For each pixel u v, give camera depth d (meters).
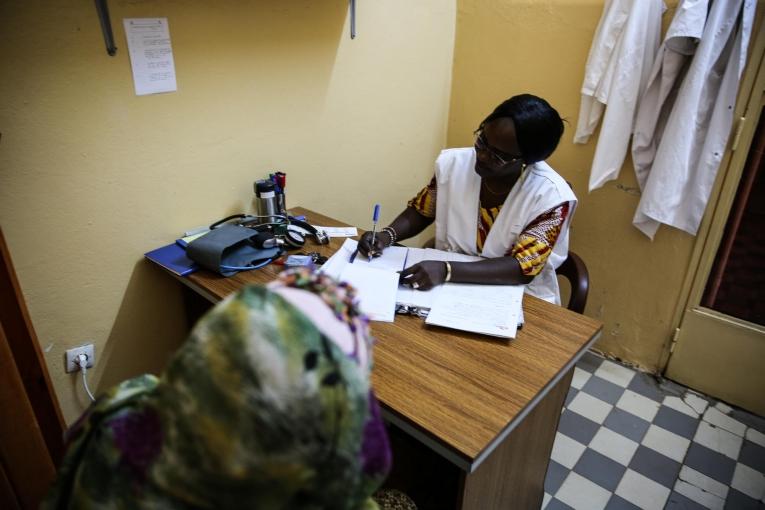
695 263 2.07
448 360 1.13
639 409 2.13
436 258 1.55
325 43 1.86
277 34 1.70
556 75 2.19
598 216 2.26
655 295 2.21
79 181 1.40
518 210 1.54
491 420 0.97
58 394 1.55
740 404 2.13
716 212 1.95
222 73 1.60
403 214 1.80
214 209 1.74
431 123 2.51
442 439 0.92
